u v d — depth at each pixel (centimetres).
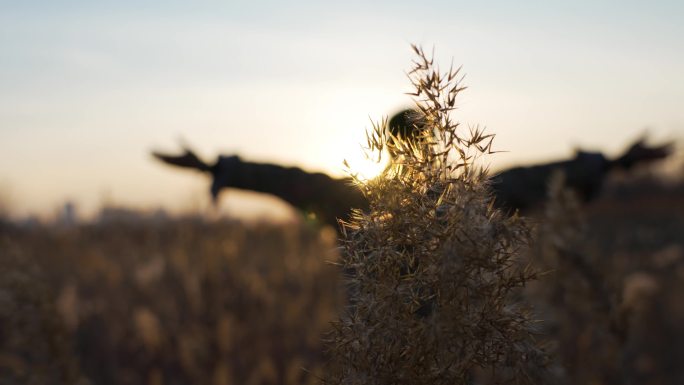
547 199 232
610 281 217
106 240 1249
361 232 101
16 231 1188
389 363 96
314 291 866
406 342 97
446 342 94
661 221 1322
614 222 1352
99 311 822
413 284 96
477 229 95
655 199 1488
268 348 724
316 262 952
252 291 876
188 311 834
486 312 94
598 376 212
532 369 95
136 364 711
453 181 97
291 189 213
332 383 99
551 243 210
